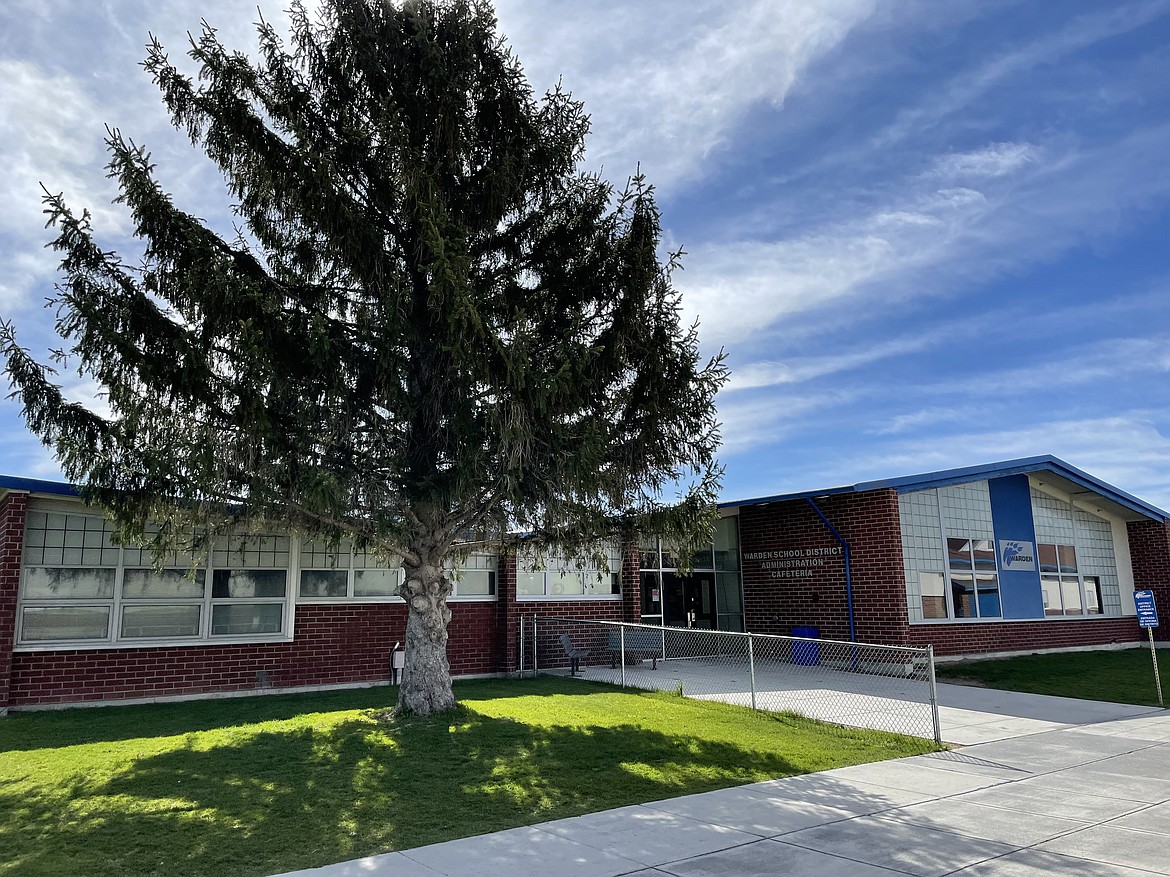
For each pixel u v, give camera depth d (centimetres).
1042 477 2228
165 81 1001
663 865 568
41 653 1171
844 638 1825
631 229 1097
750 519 2092
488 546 1247
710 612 2055
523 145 1137
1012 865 566
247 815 673
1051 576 2228
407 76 1091
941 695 1433
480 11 1135
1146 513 2419
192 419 917
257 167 1004
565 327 1121
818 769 874
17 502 1157
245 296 907
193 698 1277
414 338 1001
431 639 1093
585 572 1791
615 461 1068
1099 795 768
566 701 1262
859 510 1831
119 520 968
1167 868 557
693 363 1078
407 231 1081
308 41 1120
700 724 1095
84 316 885
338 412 975
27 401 966
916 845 612
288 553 1402
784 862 573
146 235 961
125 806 689
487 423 952
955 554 1984
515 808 711
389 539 1002
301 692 1362
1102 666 1853
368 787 757
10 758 855
